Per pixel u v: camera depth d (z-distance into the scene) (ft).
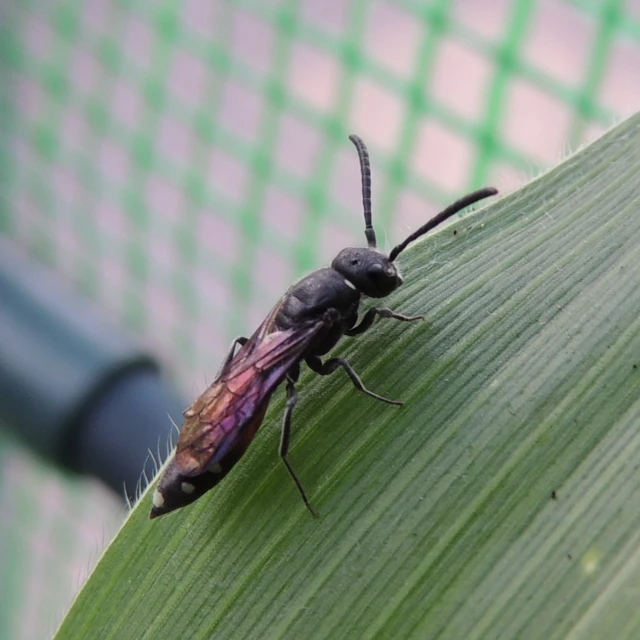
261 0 0.37
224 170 0.38
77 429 0.31
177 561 0.28
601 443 0.27
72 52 0.41
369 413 0.28
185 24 0.38
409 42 0.36
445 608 0.27
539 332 0.28
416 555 0.27
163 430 0.31
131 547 0.28
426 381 0.28
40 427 0.31
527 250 0.28
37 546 0.42
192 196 0.39
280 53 0.37
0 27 0.43
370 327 0.29
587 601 0.26
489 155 0.35
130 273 0.42
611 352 0.27
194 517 0.28
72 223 0.44
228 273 0.39
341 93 0.36
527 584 0.27
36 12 0.41
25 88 0.43
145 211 0.41
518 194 0.28
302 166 0.37
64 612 0.29
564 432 0.27
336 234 0.37
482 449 0.27
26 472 0.41
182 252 0.40
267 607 0.27
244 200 0.38
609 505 0.27
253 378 0.29
